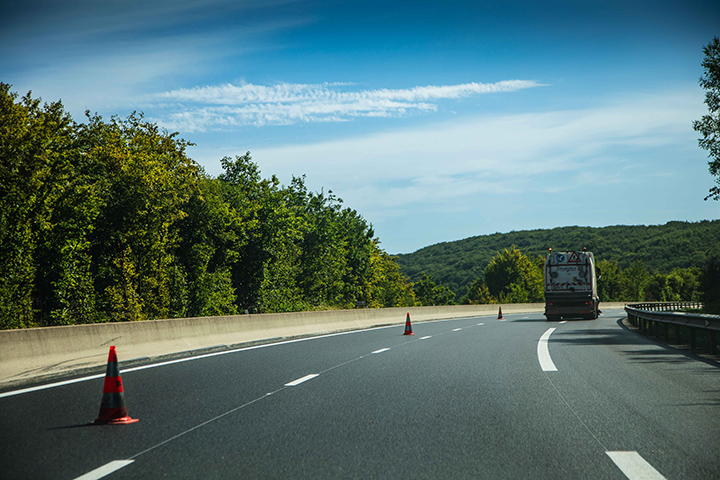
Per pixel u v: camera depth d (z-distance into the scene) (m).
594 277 39.12
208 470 5.46
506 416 7.83
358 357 15.27
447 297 176.12
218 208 54.38
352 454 6.00
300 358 15.05
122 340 14.28
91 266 44.25
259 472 5.40
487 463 5.66
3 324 32.44
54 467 5.54
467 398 9.18
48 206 36.50
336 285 89.00
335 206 90.00
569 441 6.48
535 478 5.20
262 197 64.56
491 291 168.88
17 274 33.62
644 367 12.90
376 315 34.56
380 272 113.31
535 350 16.97
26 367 11.16
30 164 34.34
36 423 7.45
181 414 8.00
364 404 8.70
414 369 12.75
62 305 37.72
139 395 9.49
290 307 66.25
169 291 48.16
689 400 8.87
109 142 44.78
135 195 44.16
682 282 167.62
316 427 7.22
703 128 38.44
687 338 21.30
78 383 10.71
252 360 14.61
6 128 33.12
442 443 6.43
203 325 18.06
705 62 38.34
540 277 164.50
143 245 45.47
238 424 7.39
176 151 48.94
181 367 13.18
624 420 7.53
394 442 6.48
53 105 37.56
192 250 52.97
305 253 85.00
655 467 5.48
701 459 5.74
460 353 16.19
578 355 15.52
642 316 24.28
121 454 6.00
